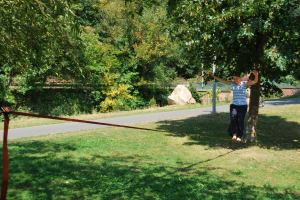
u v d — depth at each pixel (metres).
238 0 12.16
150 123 18.44
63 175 9.50
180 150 12.62
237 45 13.49
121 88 26.44
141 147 13.02
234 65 14.05
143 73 28.55
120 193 8.17
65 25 7.45
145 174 9.61
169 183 8.82
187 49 13.95
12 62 8.33
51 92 24.34
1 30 7.29
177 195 8.03
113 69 26.42
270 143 13.87
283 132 16.31
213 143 13.68
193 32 13.08
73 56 8.96
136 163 10.84
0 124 19.52
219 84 35.41
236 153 12.15
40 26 7.28
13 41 7.54
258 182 9.25
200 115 21.02
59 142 13.80
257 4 11.60
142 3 9.59
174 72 31.12
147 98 29.22
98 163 10.76
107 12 26.39
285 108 22.52
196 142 13.83
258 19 11.92
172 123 18.36
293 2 11.87
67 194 8.16
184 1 12.95
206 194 8.12
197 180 9.13
